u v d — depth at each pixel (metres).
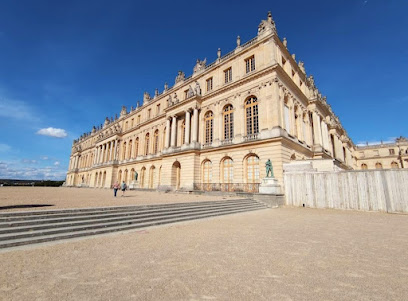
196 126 29.83
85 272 4.54
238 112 26.03
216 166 26.47
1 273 4.40
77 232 7.62
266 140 21.89
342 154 46.44
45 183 82.31
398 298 3.55
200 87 32.78
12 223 7.04
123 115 57.12
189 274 4.49
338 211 16.03
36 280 4.12
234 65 28.41
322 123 35.81
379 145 68.25
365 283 4.13
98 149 62.22
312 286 3.99
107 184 51.22
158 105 42.94
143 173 42.69
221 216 12.93
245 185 22.53
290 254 5.84
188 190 26.39
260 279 4.28
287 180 20.08
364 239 7.54
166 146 33.97
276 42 25.48
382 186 15.38
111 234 8.02
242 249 6.25
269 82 23.45
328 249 6.32
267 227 9.58
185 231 8.66
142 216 10.27
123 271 4.61
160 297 3.54
